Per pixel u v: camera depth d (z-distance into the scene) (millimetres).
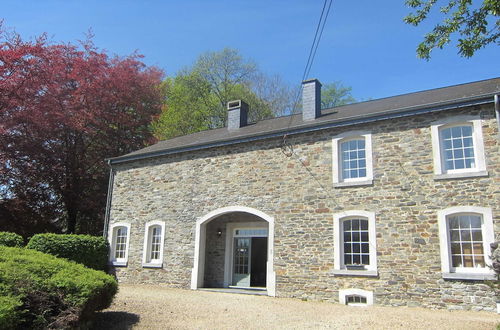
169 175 15195
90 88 21250
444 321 7914
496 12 7961
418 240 10180
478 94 10508
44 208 20016
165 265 14398
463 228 9852
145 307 9203
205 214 13930
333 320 8211
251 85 30625
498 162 9609
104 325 7312
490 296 9102
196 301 10602
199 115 28844
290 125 13352
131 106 24250
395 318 8227
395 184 10773
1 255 6719
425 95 12656
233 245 14484
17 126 17984
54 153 19609
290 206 12250
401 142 10945
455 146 10367
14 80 17250
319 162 12062
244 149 13609
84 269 7387
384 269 10438
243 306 9984
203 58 30328
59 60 20578
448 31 8750
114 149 22984
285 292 11758
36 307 5781
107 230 16188
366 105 13664
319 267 11367
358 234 11133
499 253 8883
